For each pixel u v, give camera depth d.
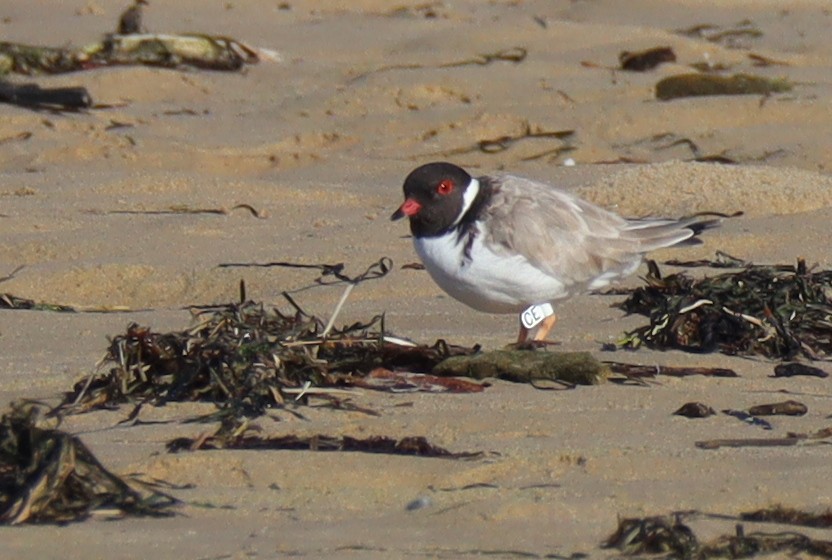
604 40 22.83
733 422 8.33
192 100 19.98
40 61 20.89
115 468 7.55
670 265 12.22
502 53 22.39
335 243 12.91
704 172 14.45
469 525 6.91
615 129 18.20
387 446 7.80
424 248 9.73
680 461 7.64
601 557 6.57
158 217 13.81
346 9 25.62
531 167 16.81
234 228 13.48
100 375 9.10
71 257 12.65
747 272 10.74
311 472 7.51
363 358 9.31
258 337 8.98
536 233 9.54
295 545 6.66
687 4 25.64
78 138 17.50
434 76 20.27
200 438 7.86
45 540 6.70
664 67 21.41
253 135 18.05
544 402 8.64
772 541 6.66
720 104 18.62
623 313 10.98
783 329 9.91
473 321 10.83
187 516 7.02
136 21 22.62
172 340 8.92
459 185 9.62
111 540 6.70
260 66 21.78
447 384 8.98
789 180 14.30
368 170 16.66
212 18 24.62
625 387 8.97
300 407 8.50
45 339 10.28
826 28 24.27
